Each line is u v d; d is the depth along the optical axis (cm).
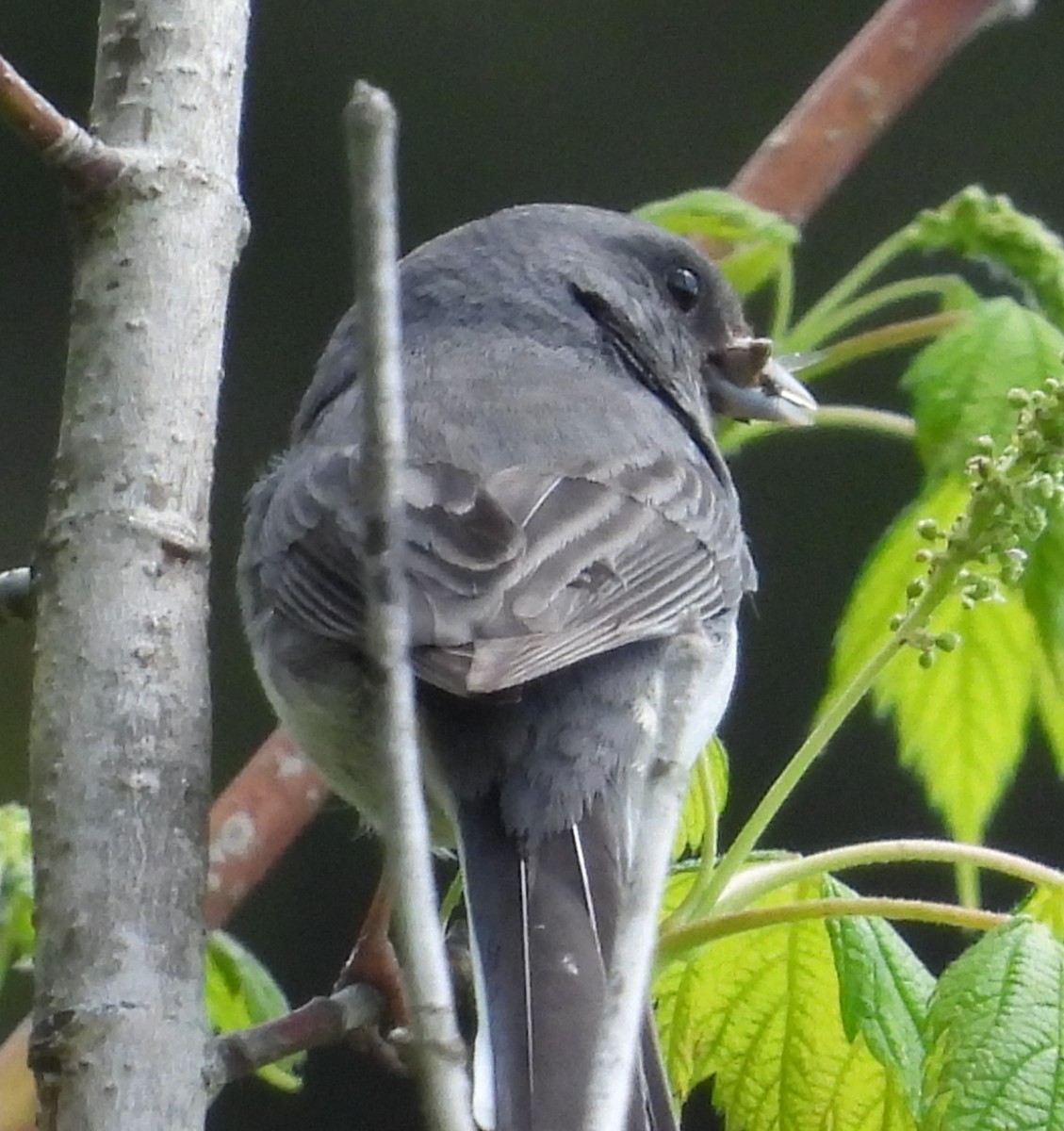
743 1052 604
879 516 1288
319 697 614
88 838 496
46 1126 476
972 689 643
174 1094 479
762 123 1387
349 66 1383
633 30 1395
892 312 1327
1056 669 614
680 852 624
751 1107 602
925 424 614
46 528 527
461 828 583
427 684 598
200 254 541
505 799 584
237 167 558
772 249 726
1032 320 622
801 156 778
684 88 1394
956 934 1237
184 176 543
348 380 753
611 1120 347
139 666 511
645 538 654
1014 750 645
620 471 678
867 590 643
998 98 1384
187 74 551
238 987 595
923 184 1370
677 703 404
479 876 570
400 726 360
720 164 1383
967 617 640
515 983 533
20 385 1320
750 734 1273
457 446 677
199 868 503
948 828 652
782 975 604
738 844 548
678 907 570
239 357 1334
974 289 675
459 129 1387
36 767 507
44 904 495
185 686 514
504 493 641
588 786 586
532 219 837
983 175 1381
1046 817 1252
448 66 1391
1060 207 1372
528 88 1392
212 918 640
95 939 488
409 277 821
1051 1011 510
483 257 821
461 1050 340
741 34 1395
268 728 1238
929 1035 516
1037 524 553
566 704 598
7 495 1303
